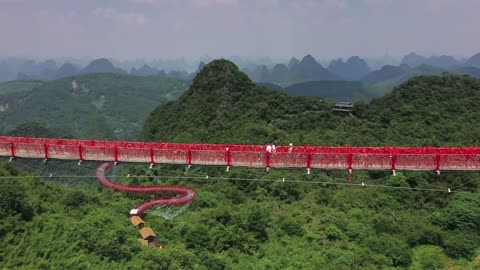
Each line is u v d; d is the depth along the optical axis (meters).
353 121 100.31
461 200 63.72
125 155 42.06
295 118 104.56
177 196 75.12
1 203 47.97
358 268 47.66
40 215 51.47
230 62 121.31
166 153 41.25
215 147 44.19
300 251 52.16
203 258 48.41
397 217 63.72
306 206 66.50
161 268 44.84
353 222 60.06
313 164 39.19
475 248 54.84
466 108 99.81
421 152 41.50
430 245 56.97
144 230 59.56
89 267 41.97
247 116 103.12
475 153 40.84
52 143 46.22
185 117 109.69
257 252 53.12
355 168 38.94
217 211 63.56
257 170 78.94
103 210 64.62
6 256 42.03
